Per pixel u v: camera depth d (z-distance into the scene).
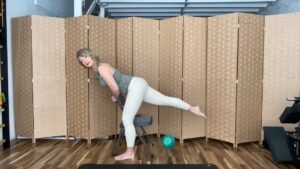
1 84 3.61
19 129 4.11
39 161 3.13
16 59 4.04
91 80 3.84
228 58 3.75
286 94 3.76
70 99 4.04
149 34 4.13
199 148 3.71
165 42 4.12
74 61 3.93
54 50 3.97
